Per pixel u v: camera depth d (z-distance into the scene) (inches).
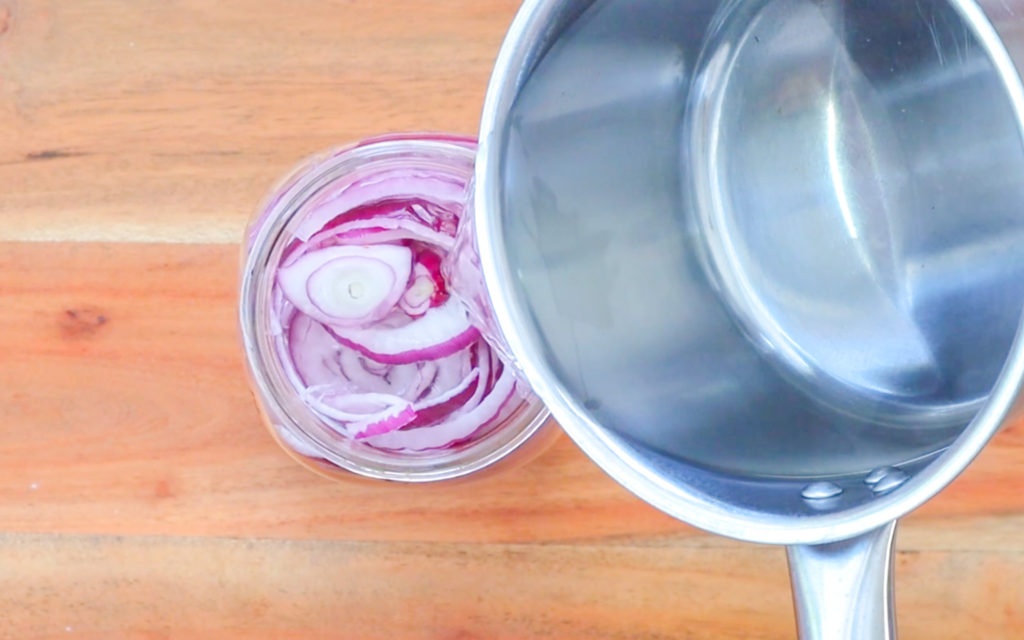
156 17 15.0
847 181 12.4
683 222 12.9
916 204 11.9
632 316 12.1
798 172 12.6
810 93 12.4
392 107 14.9
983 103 10.9
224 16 14.9
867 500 10.5
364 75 14.9
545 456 14.8
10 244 15.0
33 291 15.0
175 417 14.9
